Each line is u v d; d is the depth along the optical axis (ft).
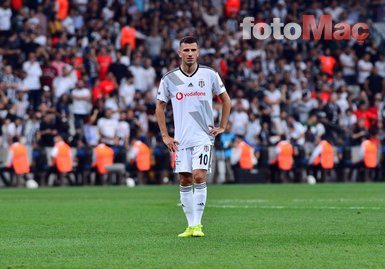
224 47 207.31
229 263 56.13
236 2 211.41
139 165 176.35
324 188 156.35
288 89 199.00
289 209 101.55
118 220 88.48
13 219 90.12
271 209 101.60
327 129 193.06
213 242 68.03
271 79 198.80
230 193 139.33
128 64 195.11
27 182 169.99
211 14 213.05
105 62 191.93
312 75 206.80
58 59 186.70
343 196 129.70
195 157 72.13
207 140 72.64
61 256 60.49
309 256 59.36
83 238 71.77
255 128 187.93
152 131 184.24
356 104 201.05
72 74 186.39
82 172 175.42
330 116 194.70
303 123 197.16
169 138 73.15
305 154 187.21
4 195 136.36
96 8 204.33
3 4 193.06
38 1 199.52
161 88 73.05
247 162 181.16
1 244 67.72
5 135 173.27
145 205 110.11
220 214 94.58
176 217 91.91
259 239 69.92
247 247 64.59
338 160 190.60
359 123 196.34
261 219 88.07
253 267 54.29
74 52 190.19
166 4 212.43
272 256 59.41
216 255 60.13
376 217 89.66
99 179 178.19
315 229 77.66
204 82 72.38
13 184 173.27
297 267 54.24
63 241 69.62
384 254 60.29
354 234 73.36
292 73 206.08
